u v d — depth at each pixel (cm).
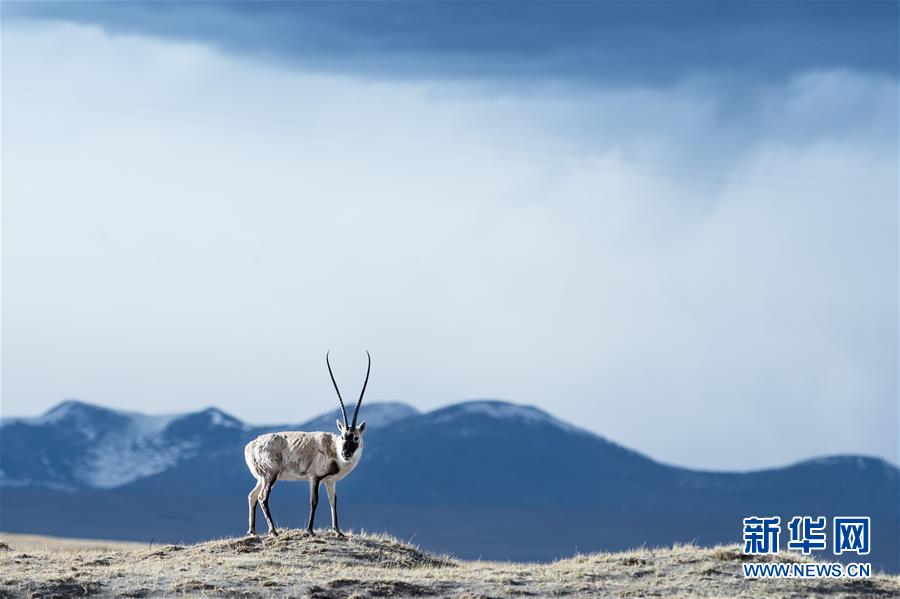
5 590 11488
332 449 14012
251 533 14250
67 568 12700
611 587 11938
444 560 14212
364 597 11469
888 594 12088
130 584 11781
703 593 11725
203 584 11706
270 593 11525
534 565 13875
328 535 14138
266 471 14112
